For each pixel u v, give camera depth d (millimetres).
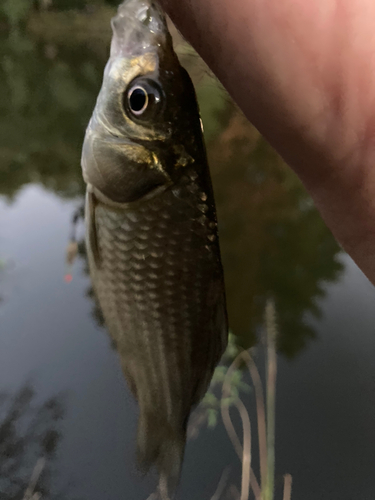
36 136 682
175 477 119
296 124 107
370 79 99
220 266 114
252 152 538
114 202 105
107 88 102
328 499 231
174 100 102
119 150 102
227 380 265
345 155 111
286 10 91
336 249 451
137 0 100
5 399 279
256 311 367
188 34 99
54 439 257
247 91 104
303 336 340
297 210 494
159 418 119
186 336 112
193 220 107
